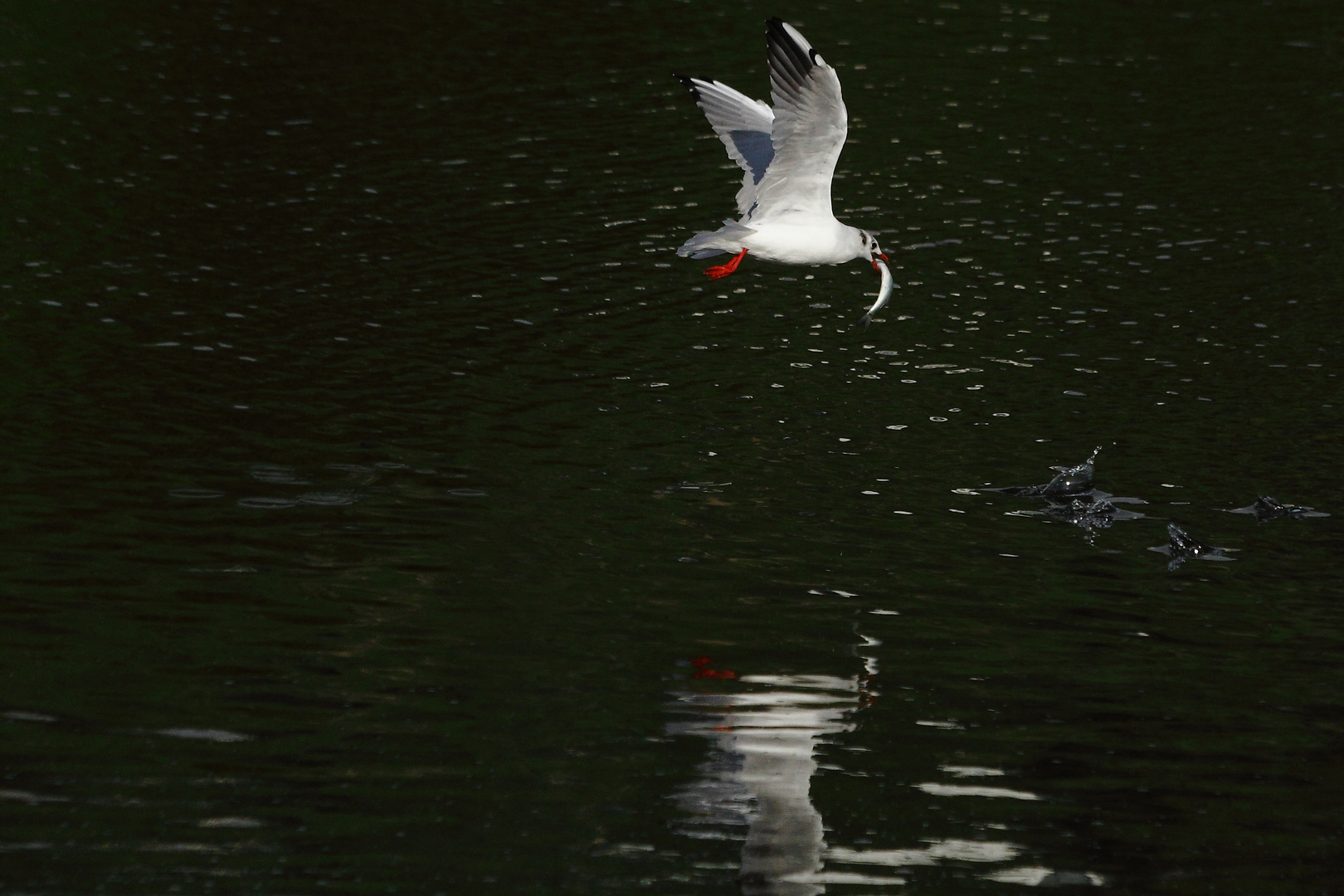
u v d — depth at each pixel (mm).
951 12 42188
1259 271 25516
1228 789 11742
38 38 35688
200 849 10328
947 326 23219
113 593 14094
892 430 19484
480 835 10648
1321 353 22234
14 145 28797
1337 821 11344
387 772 11445
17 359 19859
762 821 11016
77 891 9805
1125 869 10578
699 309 23516
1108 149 31734
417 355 21047
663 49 37219
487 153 30000
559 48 37062
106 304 22047
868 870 10461
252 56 35531
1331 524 17047
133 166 28219
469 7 40438
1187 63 37906
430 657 13320
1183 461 18703
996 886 10336
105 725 11867
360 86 33719
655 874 10273
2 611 13586
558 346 21734
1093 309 23938
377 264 24438
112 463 17062
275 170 28500
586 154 30109
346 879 10086
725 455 18422
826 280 25109
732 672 13344
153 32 36938
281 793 11078
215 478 16875
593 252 25453
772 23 14625
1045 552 16203
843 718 12648
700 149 30594
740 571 15430
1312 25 41344
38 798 10805
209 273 23609
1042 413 20141
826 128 15102
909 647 13984
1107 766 12031
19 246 24047
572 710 12523
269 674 12836
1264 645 14273
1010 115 33750
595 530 16203
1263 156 31359
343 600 14289
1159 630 14523
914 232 27125
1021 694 13188
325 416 18844
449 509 16516
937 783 11672
